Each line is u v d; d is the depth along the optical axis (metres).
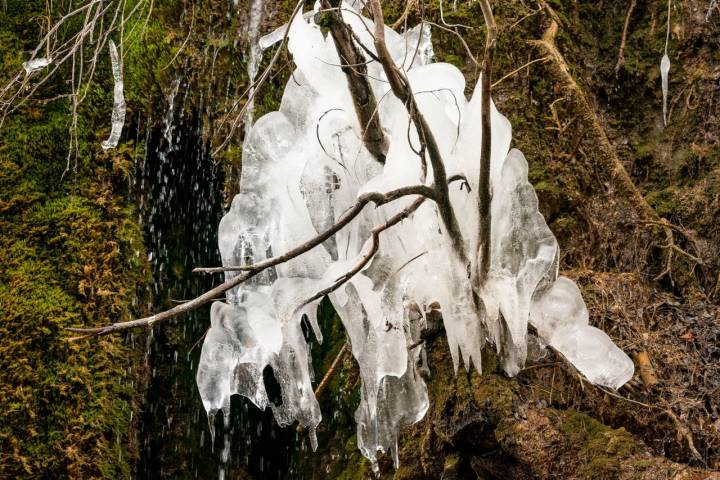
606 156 4.20
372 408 3.00
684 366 3.58
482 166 2.68
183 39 4.58
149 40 4.51
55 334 4.07
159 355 4.41
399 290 2.90
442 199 2.72
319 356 4.56
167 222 4.54
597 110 4.60
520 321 2.80
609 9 4.74
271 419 4.70
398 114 2.85
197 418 4.51
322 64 3.01
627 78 4.60
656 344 3.66
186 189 4.61
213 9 4.61
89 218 4.27
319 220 3.14
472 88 4.32
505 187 2.80
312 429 3.03
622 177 4.16
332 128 3.06
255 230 3.14
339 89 3.03
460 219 2.88
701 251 4.10
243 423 4.69
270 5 4.59
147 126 4.48
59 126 4.34
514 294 2.81
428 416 3.83
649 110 4.55
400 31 4.34
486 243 2.80
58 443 3.97
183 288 4.55
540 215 2.80
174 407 4.42
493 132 2.86
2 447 3.90
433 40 4.42
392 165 2.81
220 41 4.59
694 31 4.49
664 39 4.56
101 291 4.20
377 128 2.98
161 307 4.45
